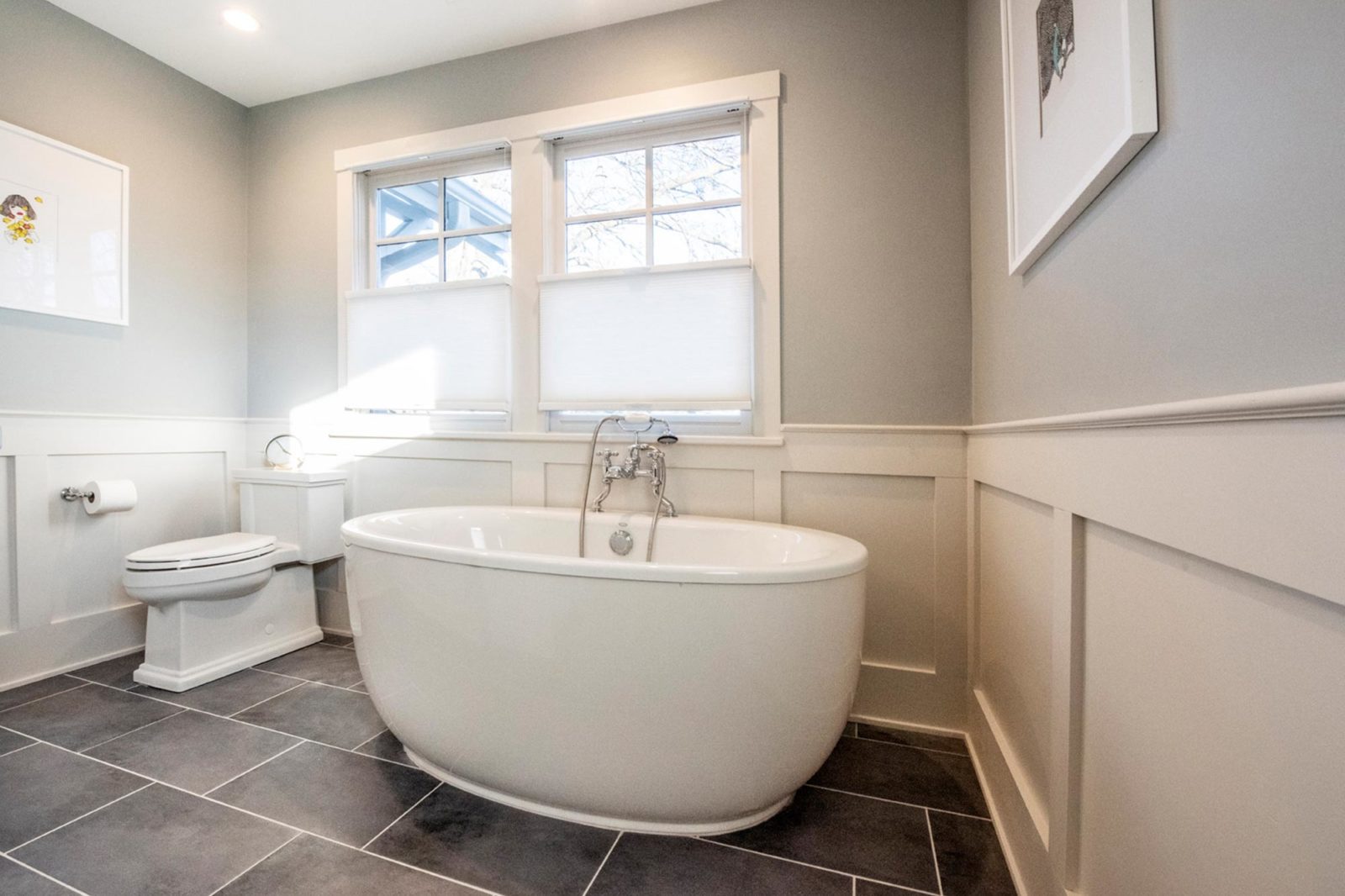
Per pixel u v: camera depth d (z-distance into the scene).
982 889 1.18
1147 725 0.72
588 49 2.26
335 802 1.43
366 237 2.69
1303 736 0.47
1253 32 0.51
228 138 2.77
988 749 1.51
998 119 1.50
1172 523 0.64
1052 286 1.07
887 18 1.93
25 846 1.26
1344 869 0.42
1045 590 1.10
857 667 1.41
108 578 2.33
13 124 2.04
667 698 1.25
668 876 1.21
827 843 1.31
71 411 2.22
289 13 2.20
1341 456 0.41
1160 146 0.68
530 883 1.18
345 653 2.41
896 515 1.93
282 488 2.49
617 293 2.20
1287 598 0.49
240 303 2.81
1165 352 0.67
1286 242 0.47
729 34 2.09
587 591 1.27
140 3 2.16
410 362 2.50
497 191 2.51
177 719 1.84
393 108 2.57
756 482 2.05
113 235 2.33
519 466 2.36
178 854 1.24
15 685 2.06
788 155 2.02
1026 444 1.19
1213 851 0.59
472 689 1.38
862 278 1.95
